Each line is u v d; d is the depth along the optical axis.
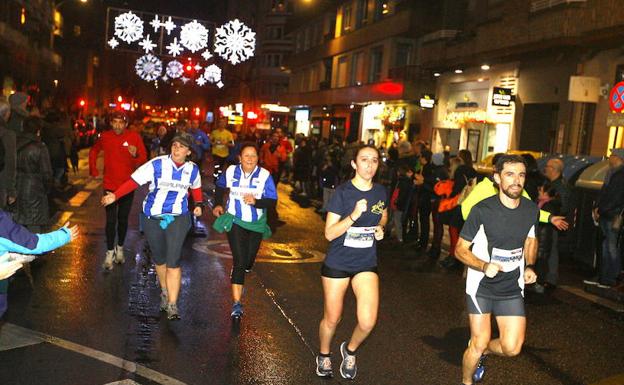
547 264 8.88
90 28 68.12
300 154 20.25
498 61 22.61
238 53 18.11
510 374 5.52
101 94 77.62
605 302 8.38
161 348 5.50
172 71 29.91
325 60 45.12
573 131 18.36
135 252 9.41
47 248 4.01
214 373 5.02
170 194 6.27
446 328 6.76
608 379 5.52
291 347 5.79
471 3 25.86
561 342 6.53
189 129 15.48
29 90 41.97
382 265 10.05
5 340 5.41
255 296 7.52
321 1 45.69
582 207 10.97
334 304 4.91
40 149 7.68
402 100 29.98
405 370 5.44
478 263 4.37
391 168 13.40
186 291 7.50
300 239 12.02
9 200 7.00
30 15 42.31
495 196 4.54
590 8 17.03
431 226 15.31
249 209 6.48
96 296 6.98
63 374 4.78
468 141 25.42
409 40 32.69
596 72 17.62
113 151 8.20
